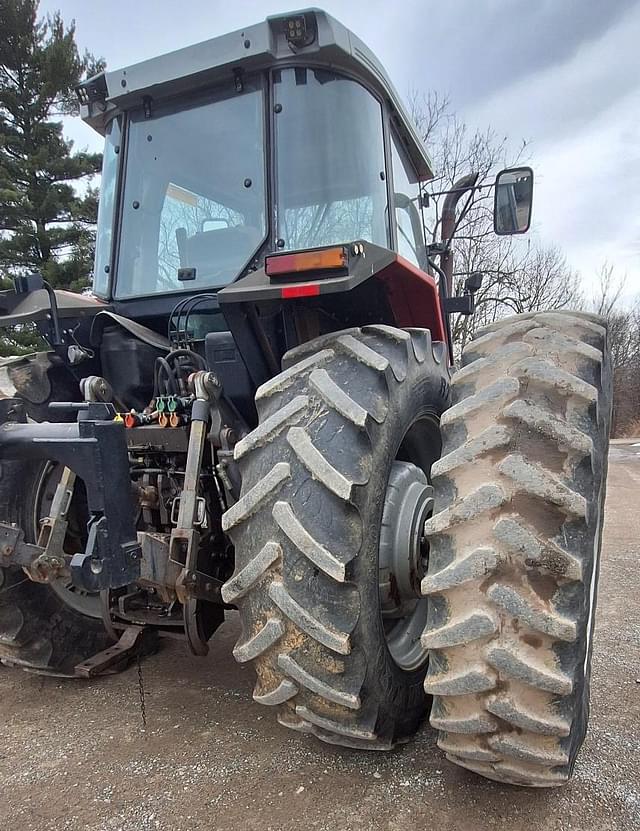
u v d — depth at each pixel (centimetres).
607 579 429
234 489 209
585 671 169
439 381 234
